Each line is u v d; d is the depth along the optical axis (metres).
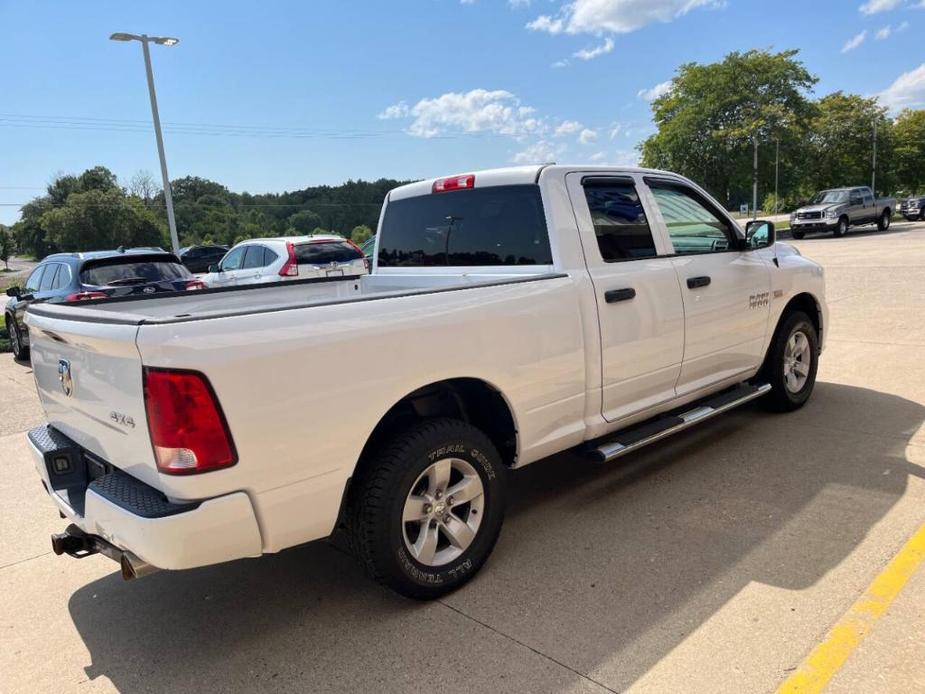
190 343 2.32
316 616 3.07
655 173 4.34
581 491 4.23
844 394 5.84
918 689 2.32
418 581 3.01
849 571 3.08
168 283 10.05
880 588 2.93
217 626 3.04
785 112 40.19
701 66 41.72
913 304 10.01
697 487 4.13
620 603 2.97
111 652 2.90
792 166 41.97
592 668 2.56
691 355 4.32
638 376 3.96
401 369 2.84
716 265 4.50
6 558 3.86
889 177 54.00
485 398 3.42
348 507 2.97
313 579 3.41
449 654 2.71
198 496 2.39
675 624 2.79
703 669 2.50
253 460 2.46
